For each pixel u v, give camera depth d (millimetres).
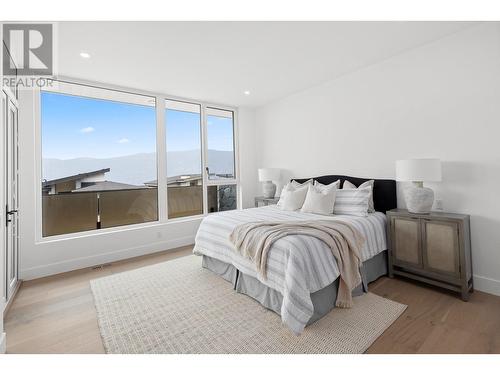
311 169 4141
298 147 4352
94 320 2064
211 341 1751
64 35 2357
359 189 3037
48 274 3047
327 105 3832
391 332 1800
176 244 4191
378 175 3234
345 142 3609
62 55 2746
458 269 2258
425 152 2785
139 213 4074
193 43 2586
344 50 2832
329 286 2064
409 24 2361
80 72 3209
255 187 5293
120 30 2311
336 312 2055
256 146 5289
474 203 2451
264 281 2033
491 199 2354
